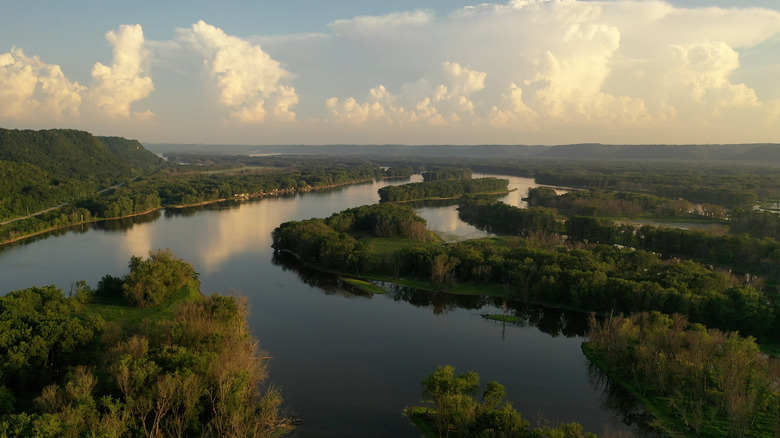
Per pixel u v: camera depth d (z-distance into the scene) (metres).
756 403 82.62
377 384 99.69
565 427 73.06
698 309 123.94
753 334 119.62
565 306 146.75
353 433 82.31
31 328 89.19
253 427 77.56
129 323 117.19
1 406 73.31
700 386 89.19
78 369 77.38
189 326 94.81
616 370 105.31
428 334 127.00
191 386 76.62
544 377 104.81
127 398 71.62
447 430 79.44
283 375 102.38
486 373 106.00
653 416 88.06
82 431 65.94
